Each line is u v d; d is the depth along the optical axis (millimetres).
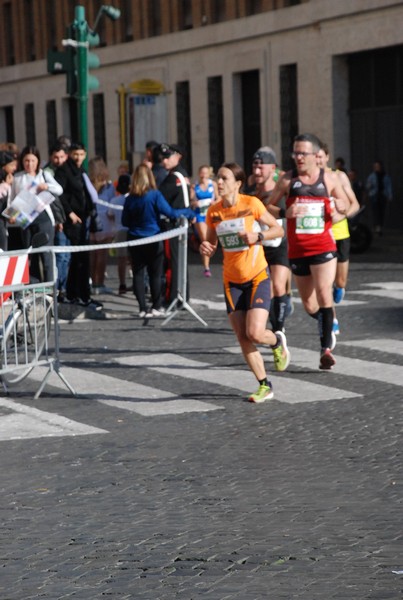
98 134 78750
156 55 72250
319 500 12289
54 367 18500
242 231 17141
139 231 27453
